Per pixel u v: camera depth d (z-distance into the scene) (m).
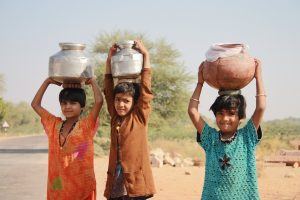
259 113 5.06
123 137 5.80
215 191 5.03
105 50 34.19
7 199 11.03
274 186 14.71
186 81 37.00
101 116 32.72
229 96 5.02
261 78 5.11
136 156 5.78
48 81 5.92
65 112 5.78
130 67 5.71
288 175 17.61
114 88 5.89
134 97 5.82
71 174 5.70
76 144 5.73
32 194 11.84
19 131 122.12
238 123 5.12
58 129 5.82
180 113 37.34
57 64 5.54
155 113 36.53
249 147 5.07
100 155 29.84
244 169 5.03
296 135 61.28
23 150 36.25
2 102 91.19
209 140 5.14
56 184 5.77
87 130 5.75
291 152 25.48
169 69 36.81
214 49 5.04
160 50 36.84
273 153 30.06
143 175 5.80
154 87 36.72
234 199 5.00
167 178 16.81
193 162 23.67
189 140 47.00
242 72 4.97
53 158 5.80
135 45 5.82
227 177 5.01
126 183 5.73
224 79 5.01
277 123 112.06
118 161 5.81
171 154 27.19
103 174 17.61
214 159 5.07
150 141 38.25
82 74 5.57
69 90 5.76
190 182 15.50
